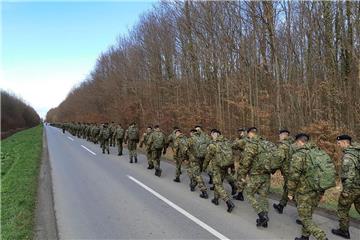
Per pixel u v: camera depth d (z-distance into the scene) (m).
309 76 17.92
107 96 52.97
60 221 8.63
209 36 23.11
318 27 17.48
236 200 10.37
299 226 7.99
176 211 9.29
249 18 19.52
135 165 18.03
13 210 9.46
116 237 7.50
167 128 27.94
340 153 13.37
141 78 37.94
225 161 9.55
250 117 19.52
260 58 19.80
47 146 31.42
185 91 27.78
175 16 26.52
